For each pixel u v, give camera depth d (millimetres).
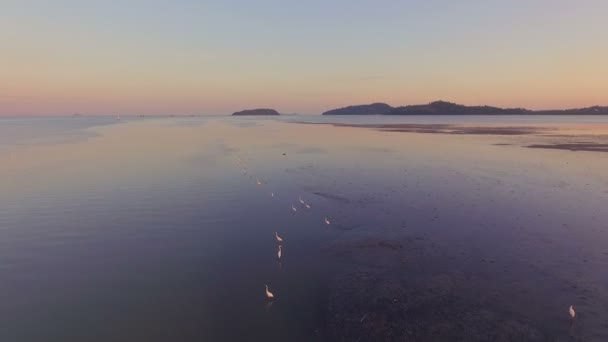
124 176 29406
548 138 60844
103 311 10789
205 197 23297
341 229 17594
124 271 13281
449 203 21562
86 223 18250
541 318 10164
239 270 13414
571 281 12203
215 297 11586
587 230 16938
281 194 24094
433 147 49344
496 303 10969
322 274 13094
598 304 10781
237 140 62312
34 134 75750
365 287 12055
